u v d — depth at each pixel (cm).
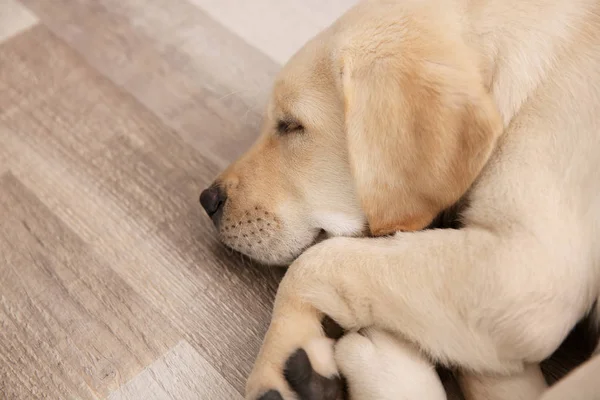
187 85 73
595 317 55
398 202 55
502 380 54
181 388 57
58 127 70
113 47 75
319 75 57
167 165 67
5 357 58
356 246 55
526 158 53
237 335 59
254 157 59
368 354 53
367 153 54
